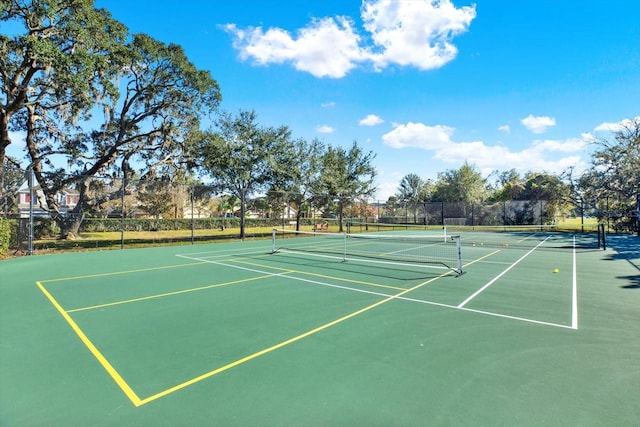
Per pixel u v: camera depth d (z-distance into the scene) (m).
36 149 20.64
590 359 3.97
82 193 18.89
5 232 13.58
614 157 27.66
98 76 18.45
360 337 4.68
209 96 23.23
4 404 3.06
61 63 14.57
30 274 9.63
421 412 2.92
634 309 6.05
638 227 23.36
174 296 7.02
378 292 7.33
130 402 3.09
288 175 23.80
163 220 19.97
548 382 3.43
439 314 5.74
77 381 3.49
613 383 3.41
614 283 8.26
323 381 3.46
